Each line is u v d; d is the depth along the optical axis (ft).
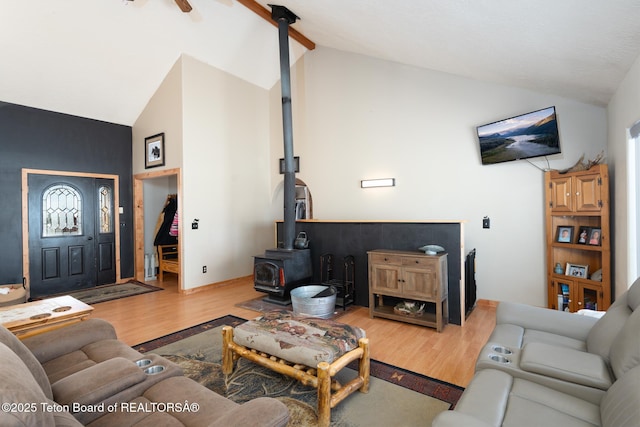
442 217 14.28
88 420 4.25
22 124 15.07
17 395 2.61
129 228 18.72
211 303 14.33
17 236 14.97
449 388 7.48
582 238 10.87
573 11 6.02
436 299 10.80
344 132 17.06
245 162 18.86
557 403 4.53
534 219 12.28
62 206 16.33
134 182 18.74
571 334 6.86
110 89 16.08
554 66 8.95
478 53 9.78
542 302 12.16
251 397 7.14
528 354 5.39
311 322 7.85
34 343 5.89
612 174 10.17
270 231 20.40
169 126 16.48
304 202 21.90
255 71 18.78
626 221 8.65
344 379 7.90
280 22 14.53
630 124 8.14
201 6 14.24
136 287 17.26
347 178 16.98
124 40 14.23
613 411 3.74
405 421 6.34
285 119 14.80
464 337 10.39
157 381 5.14
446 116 14.12
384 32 10.82
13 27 12.21
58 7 12.22
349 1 9.10
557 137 11.14
